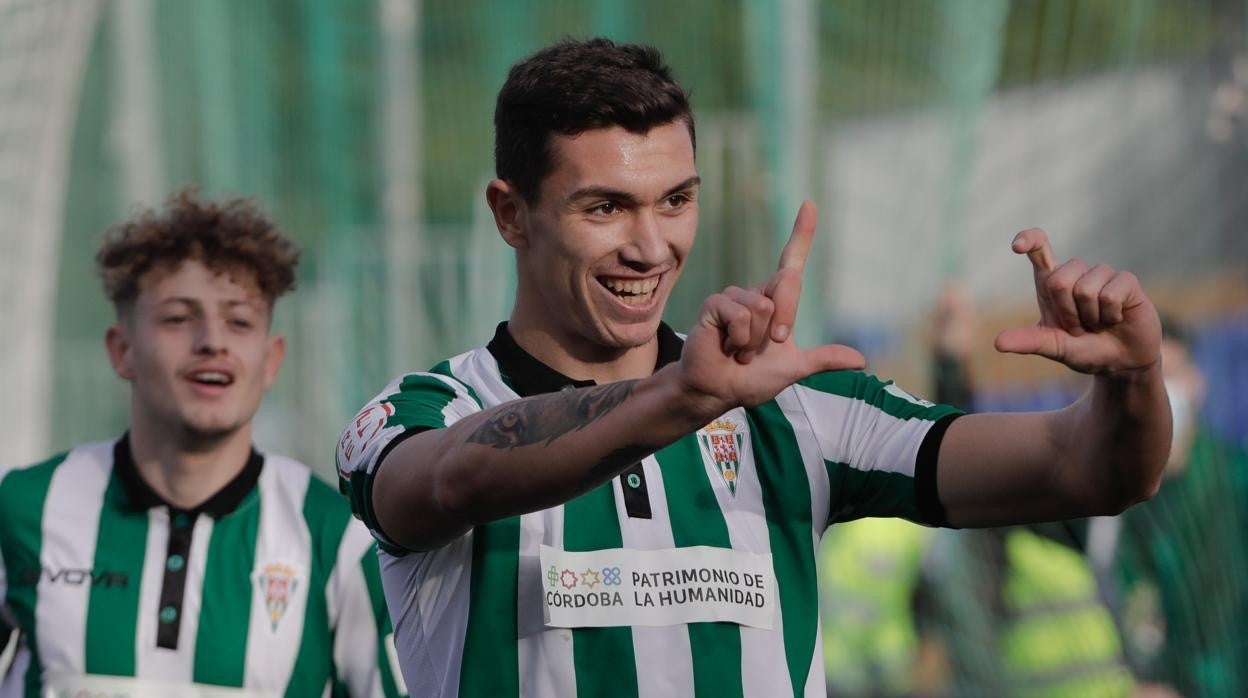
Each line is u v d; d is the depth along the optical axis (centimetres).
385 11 2972
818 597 837
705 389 649
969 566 2228
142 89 3045
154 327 1230
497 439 694
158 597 1200
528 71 809
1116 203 2516
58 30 2919
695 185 805
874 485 854
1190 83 2455
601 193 783
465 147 3038
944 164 2614
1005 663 2073
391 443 772
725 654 796
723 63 2769
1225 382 2364
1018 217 2588
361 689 1192
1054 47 2544
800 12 2611
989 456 810
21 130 2905
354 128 3097
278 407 3069
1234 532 2031
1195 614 2014
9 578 1224
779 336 648
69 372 3136
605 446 670
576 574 797
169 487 1235
